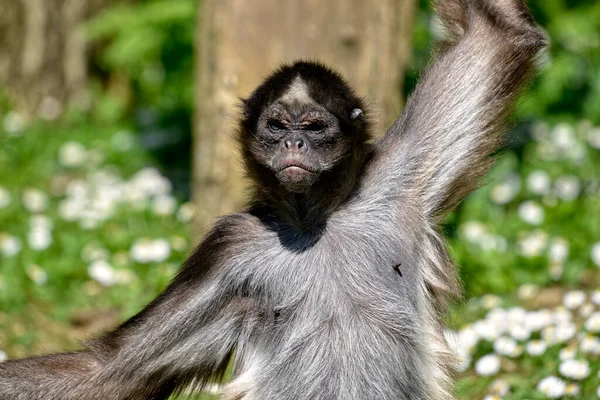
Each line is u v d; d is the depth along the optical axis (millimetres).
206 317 10609
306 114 10484
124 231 18875
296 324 10539
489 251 16953
